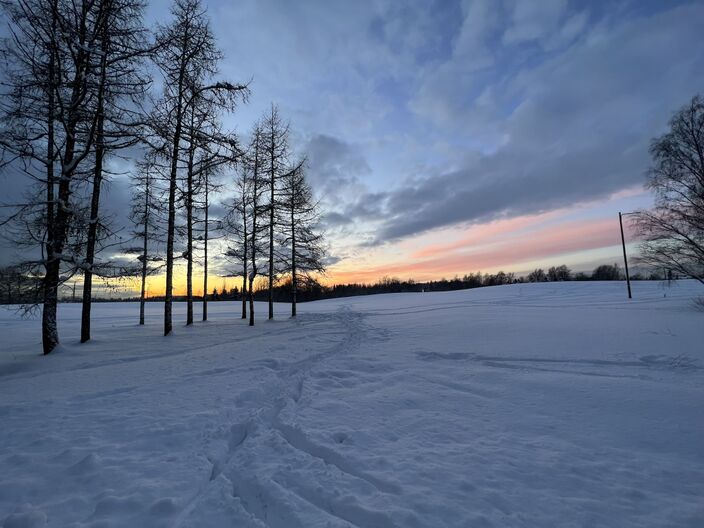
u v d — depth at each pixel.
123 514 2.76
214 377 7.13
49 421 4.82
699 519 2.64
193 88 13.32
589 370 6.91
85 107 10.86
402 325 16.14
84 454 3.79
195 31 13.30
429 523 2.62
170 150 13.23
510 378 6.46
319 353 9.73
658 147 17.25
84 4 10.68
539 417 4.72
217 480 3.33
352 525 2.62
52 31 9.80
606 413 4.75
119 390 6.36
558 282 50.03
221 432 4.45
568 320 14.24
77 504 2.90
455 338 11.30
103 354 10.23
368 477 3.29
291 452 3.86
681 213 16.48
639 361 7.31
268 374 7.34
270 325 18.70
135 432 4.38
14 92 9.48
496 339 10.61
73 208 10.66
